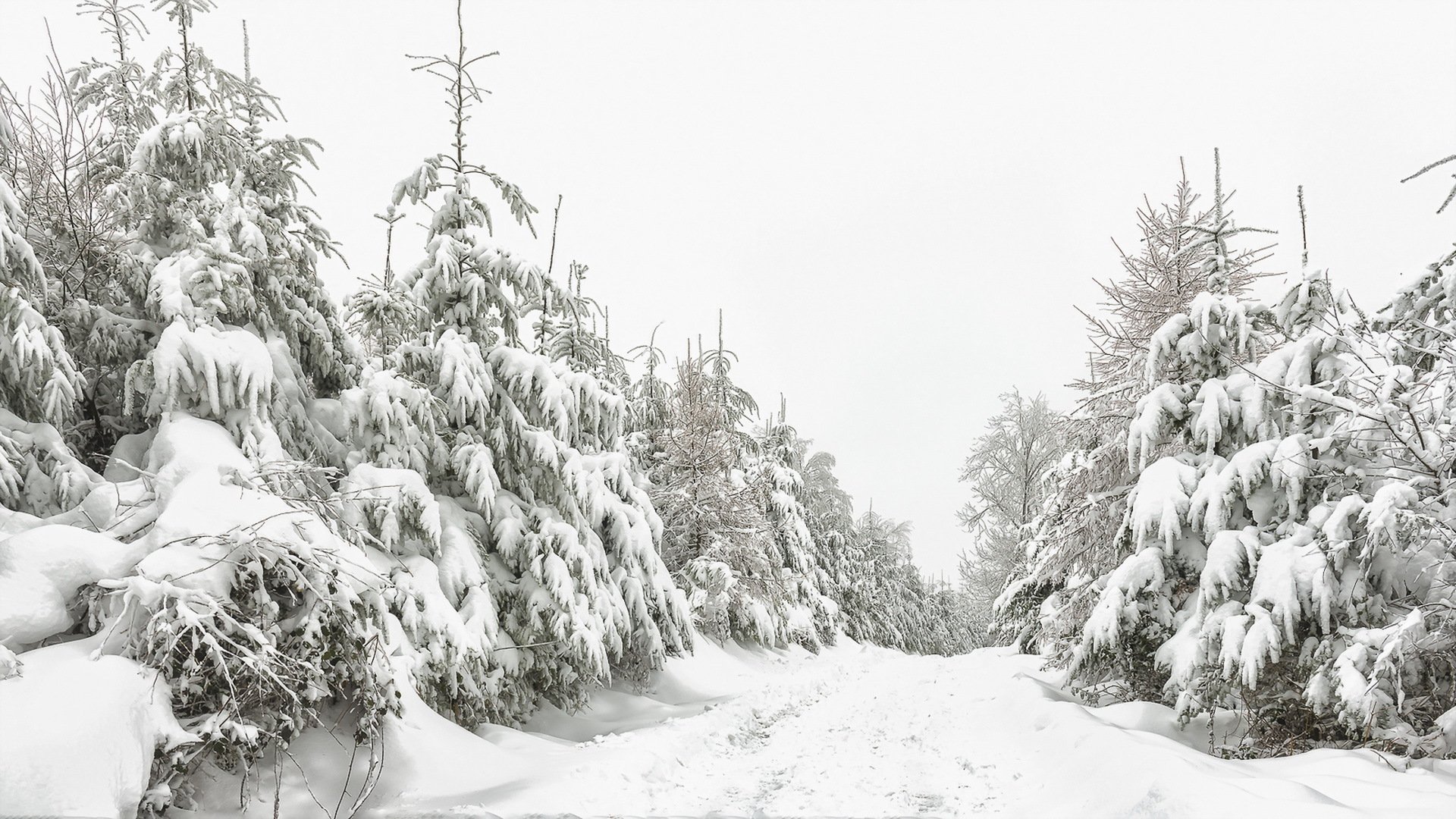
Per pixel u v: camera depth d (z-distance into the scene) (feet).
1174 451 30.42
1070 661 28.99
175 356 20.72
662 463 61.21
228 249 23.34
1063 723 23.89
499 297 31.40
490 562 28.55
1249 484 23.77
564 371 32.99
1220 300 27.17
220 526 17.84
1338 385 22.56
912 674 47.80
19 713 13.00
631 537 36.22
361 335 31.27
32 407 20.86
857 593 105.09
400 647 21.95
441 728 22.12
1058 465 35.78
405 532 25.48
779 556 75.20
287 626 18.42
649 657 37.01
